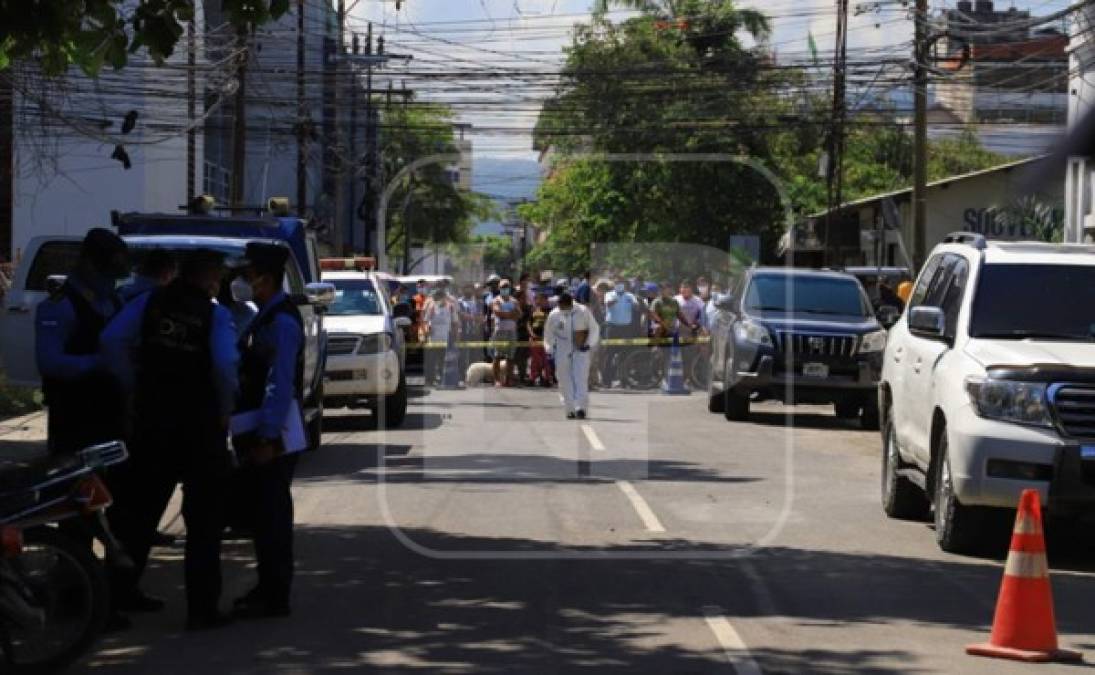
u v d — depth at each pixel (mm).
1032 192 41281
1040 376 11383
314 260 19938
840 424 24828
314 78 42406
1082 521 13867
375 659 8406
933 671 8156
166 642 8961
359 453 19234
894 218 41156
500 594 10219
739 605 9883
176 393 9258
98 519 8727
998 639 8617
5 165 33656
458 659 8398
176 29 12305
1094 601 10391
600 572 10898
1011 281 12859
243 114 32438
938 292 13961
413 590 10391
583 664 8250
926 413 12734
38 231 37781
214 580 9312
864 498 15539
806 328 22266
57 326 9984
